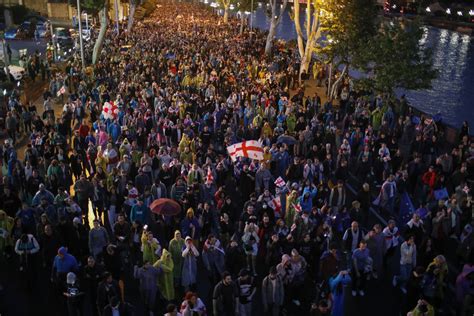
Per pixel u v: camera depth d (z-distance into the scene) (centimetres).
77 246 1169
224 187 1428
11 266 1243
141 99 2284
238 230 1358
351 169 1906
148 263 1018
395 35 2392
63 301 1067
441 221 1271
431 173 1551
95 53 3831
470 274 1036
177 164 1540
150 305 1034
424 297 1048
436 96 5044
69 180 1506
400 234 1452
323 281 1087
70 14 7125
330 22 2767
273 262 1127
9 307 1102
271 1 4550
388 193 1506
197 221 1227
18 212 1245
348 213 1326
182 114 2181
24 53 3816
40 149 1700
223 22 7575
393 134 2139
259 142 1639
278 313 1016
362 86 2467
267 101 2356
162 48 4031
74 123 2198
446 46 7894
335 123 2369
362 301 1159
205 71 3020
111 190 1360
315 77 3656
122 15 7662
